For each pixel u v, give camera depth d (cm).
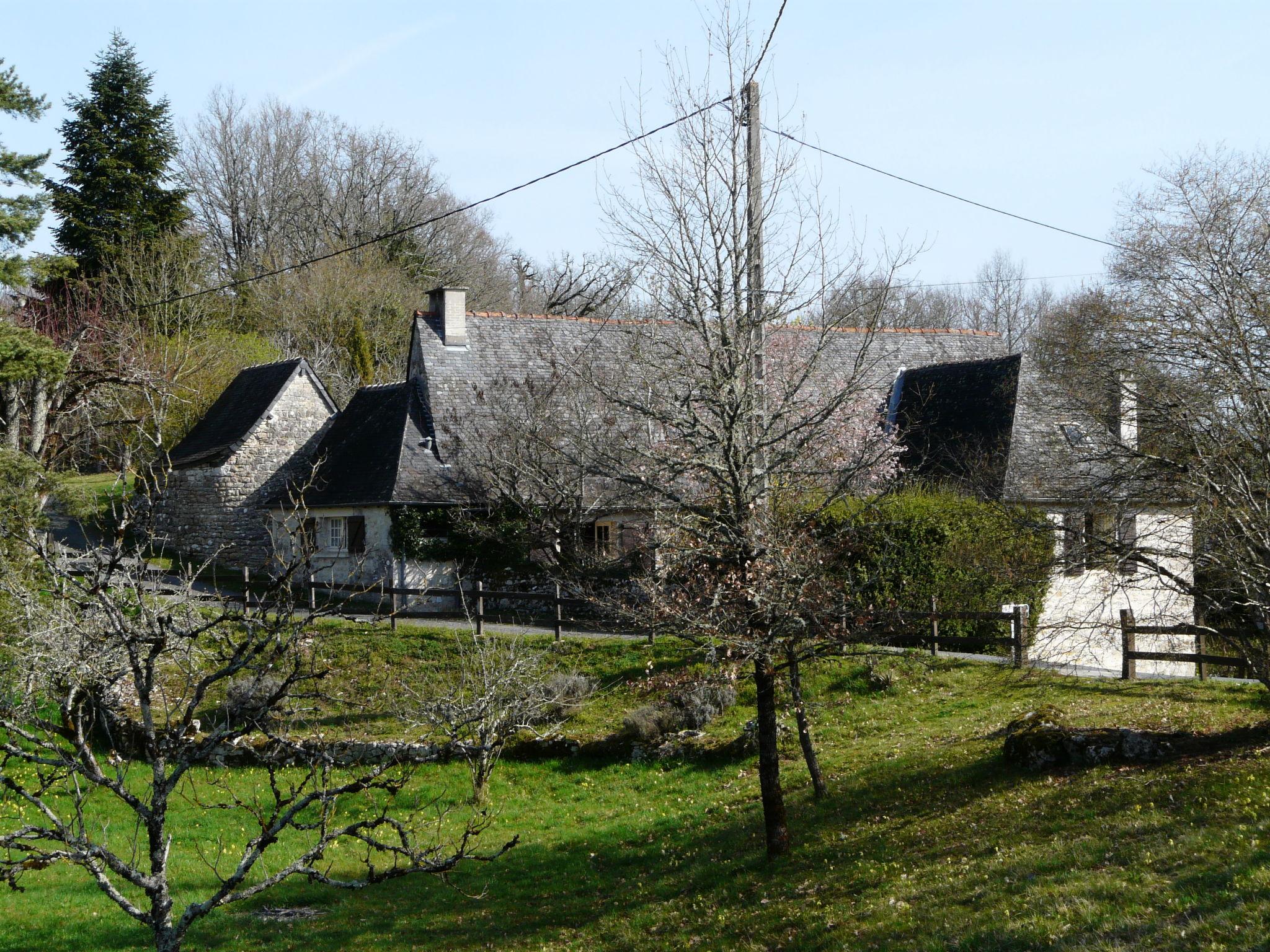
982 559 1669
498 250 6116
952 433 2592
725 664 1173
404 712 1898
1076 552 1315
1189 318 1388
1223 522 1120
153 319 4100
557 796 1673
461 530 2627
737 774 1619
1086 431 1495
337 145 5925
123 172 4469
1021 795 1184
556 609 2225
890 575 2002
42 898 1338
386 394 3083
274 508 3133
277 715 797
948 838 1102
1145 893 828
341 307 4769
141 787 1725
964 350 3153
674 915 1105
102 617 752
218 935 1202
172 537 3422
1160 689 1680
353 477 2870
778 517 1166
